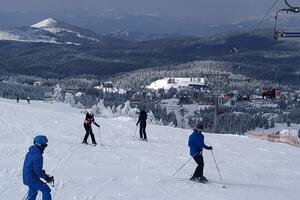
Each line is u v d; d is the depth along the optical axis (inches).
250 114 5103.3
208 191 502.3
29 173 339.9
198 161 553.9
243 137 1338.6
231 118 4606.3
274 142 1283.2
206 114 5251.0
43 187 343.9
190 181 551.2
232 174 667.4
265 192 534.3
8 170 534.0
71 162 637.9
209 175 638.5
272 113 5792.3
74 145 800.9
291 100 6471.5
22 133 904.9
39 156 341.1
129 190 475.8
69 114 1478.8
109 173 567.8
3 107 1403.8
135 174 575.8
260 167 765.9
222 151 937.5
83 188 469.7
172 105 6579.7
